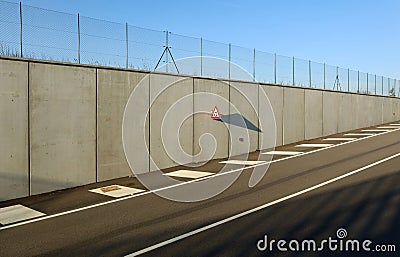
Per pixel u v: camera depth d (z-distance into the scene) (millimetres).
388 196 8289
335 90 26250
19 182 10078
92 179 11844
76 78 11445
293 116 21844
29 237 6637
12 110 9969
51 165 10797
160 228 6781
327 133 25062
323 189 9406
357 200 8086
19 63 10125
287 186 10031
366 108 30641
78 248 5945
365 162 13422
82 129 11586
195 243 5914
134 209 8320
